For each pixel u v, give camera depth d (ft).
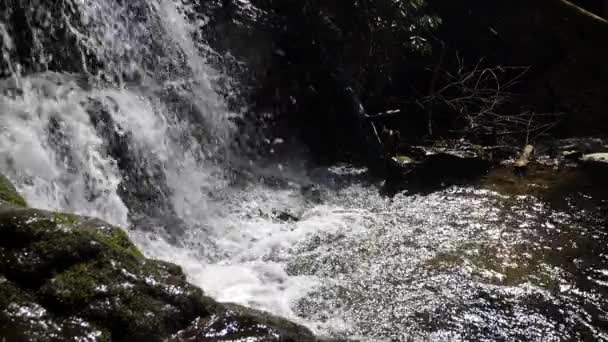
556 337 13.04
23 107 15.75
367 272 15.57
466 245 17.29
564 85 30.22
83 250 9.75
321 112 24.63
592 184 22.39
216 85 22.59
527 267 16.10
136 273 9.91
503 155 25.75
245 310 10.58
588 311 14.11
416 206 20.29
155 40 21.26
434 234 17.99
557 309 14.12
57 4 18.08
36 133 15.31
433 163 24.47
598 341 12.96
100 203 16.14
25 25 17.34
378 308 13.85
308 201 20.56
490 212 19.77
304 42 24.67
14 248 9.48
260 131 23.36
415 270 15.74
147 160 18.38
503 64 30.78
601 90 29.99
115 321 9.19
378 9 26.23
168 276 10.23
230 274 15.03
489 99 29.78
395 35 26.99
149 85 20.66
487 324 13.41
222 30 23.03
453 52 30.14
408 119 28.50
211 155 21.48
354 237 17.70
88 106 17.19
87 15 19.07
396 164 23.70
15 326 8.57
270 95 23.77
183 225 17.51
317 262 16.07
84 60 18.83
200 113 21.65
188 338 9.43
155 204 17.84
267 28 23.88
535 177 23.21
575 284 15.30
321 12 25.07
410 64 29.07
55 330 8.73
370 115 26.13
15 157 14.51
